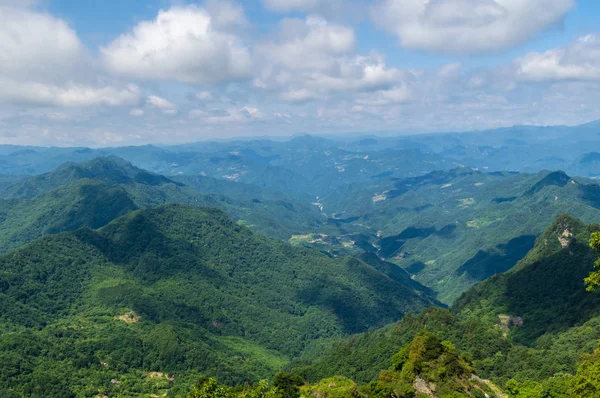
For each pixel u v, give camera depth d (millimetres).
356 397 127125
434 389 119438
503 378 157750
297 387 142250
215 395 91688
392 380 126125
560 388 123688
